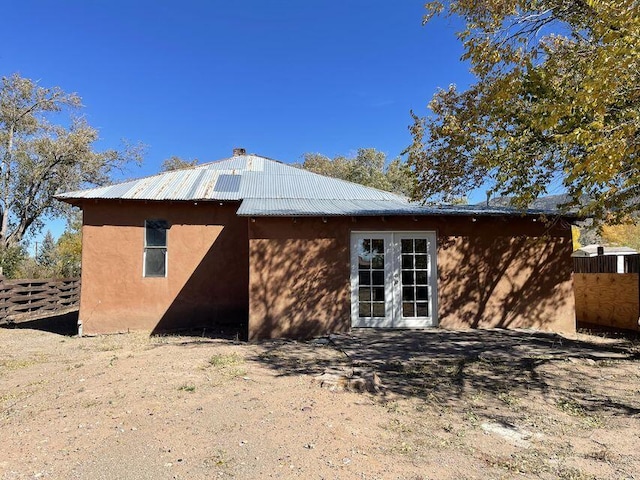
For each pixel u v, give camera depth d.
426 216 9.75
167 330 11.30
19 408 4.86
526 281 9.97
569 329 9.88
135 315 11.29
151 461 3.51
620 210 7.28
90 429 4.19
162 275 11.52
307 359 7.12
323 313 9.47
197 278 11.62
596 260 11.92
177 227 11.62
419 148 9.62
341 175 35.94
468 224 9.99
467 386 5.61
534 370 6.32
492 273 9.93
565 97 6.62
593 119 6.20
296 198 11.71
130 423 4.34
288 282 9.48
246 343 8.81
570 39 7.77
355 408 4.79
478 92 8.37
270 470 3.37
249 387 5.53
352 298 9.78
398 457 3.62
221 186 12.55
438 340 8.38
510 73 6.94
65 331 11.69
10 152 21.88
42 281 16.03
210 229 11.76
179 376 6.08
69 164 22.42
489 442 3.94
